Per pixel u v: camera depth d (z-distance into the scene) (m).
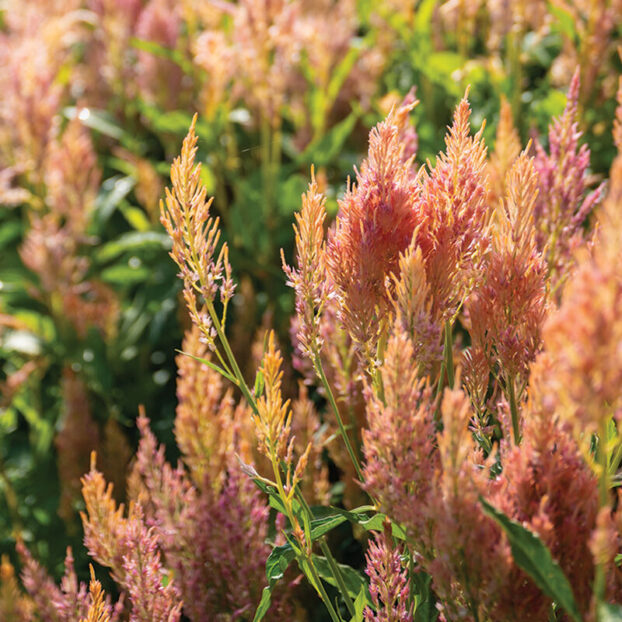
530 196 0.99
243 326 1.68
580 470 0.94
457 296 1.00
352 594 1.11
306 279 1.00
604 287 0.83
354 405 1.21
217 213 2.21
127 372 2.02
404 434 0.93
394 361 0.93
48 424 1.91
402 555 1.04
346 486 1.27
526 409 0.97
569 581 0.93
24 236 2.26
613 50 1.71
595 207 1.22
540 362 0.93
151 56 2.19
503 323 1.00
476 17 2.00
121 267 2.05
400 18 2.08
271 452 1.00
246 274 2.04
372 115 2.12
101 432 1.88
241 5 1.92
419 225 0.97
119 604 1.13
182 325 1.80
